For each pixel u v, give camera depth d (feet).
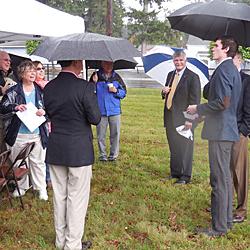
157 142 28.58
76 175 11.34
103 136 22.41
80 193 11.59
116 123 22.31
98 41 11.05
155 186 18.51
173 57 18.81
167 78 19.11
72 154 11.17
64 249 12.02
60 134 11.25
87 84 11.12
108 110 21.95
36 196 16.43
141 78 92.12
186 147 18.81
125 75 98.37
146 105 48.34
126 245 12.79
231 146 12.88
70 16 16.72
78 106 11.00
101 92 21.83
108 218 14.76
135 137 30.07
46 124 15.81
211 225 13.98
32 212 15.11
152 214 15.17
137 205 16.06
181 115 18.34
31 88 15.52
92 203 16.08
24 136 15.39
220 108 12.07
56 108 11.12
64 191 11.78
